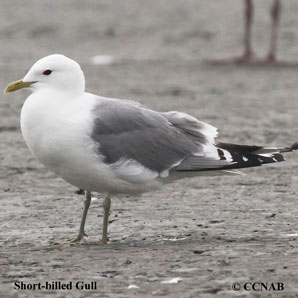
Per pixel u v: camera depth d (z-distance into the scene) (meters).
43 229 14.22
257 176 18.05
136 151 12.96
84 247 12.92
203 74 33.34
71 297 10.52
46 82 12.96
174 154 13.15
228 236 13.42
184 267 11.58
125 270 11.51
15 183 17.61
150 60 36.84
